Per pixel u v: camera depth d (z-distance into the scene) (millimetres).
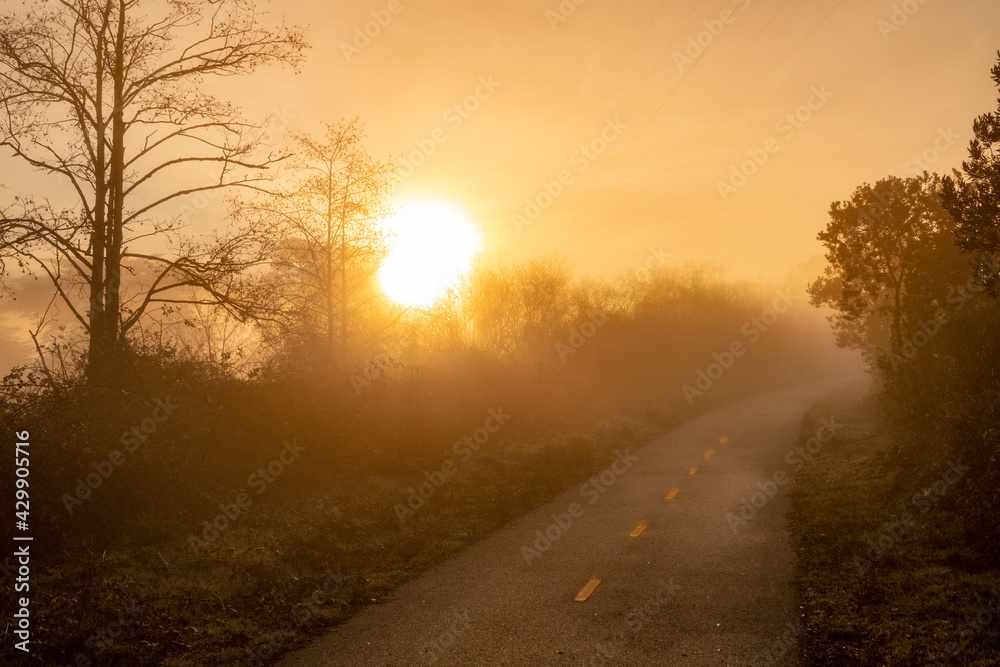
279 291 22969
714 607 7684
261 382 19266
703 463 19469
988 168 11914
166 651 7219
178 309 19016
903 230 22188
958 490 10508
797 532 11062
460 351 32750
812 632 6734
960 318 14617
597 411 35031
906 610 7094
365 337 28453
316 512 13656
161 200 19219
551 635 7109
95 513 12195
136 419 14633
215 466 15539
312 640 7461
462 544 11711
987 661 5648
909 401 17469
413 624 7750
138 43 18625
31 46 17312
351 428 19812
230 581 9453
